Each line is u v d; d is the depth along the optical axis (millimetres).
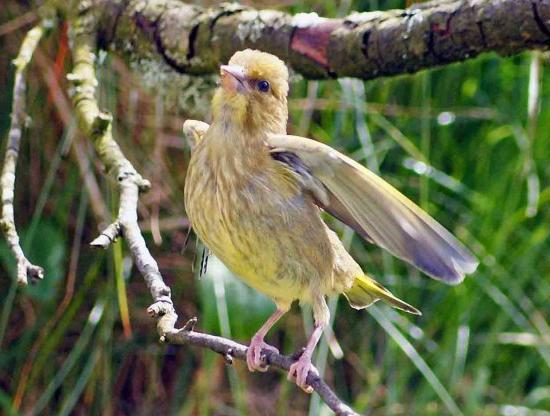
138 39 9961
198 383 10961
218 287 10047
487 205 11320
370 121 11320
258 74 7398
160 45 9875
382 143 11273
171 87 10039
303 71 9352
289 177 7262
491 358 11039
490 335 11000
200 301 11172
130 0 10008
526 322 10938
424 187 11055
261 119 7344
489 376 11164
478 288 11078
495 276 11031
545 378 11094
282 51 9328
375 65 8938
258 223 7273
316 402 10664
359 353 11109
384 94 11359
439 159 11523
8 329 11086
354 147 11258
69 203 11125
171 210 11188
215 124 7375
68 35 10102
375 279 11016
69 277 10820
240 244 7348
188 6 9930
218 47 9609
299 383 7250
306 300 7613
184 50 9773
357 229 7254
